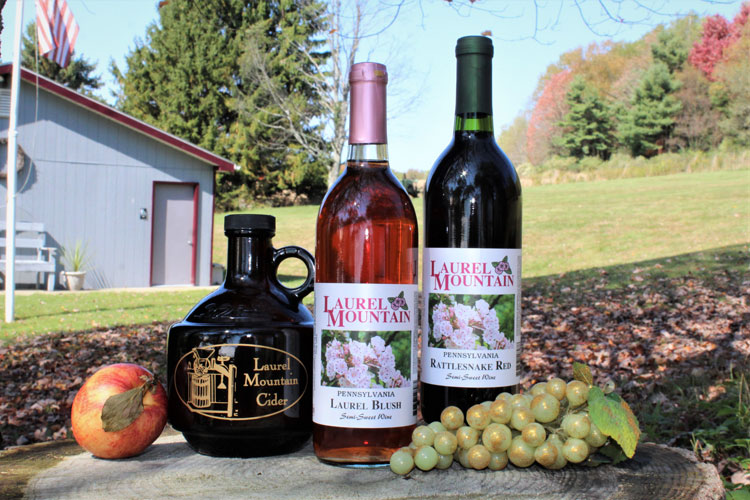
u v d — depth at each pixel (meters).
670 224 16.77
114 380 1.30
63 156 12.59
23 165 12.32
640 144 30.30
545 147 34.25
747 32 27.64
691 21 28.61
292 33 26.41
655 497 1.08
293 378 1.26
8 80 12.21
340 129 17.70
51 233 12.59
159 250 13.30
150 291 12.15
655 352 5.88
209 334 1.23
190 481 1.16
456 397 1.28
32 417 4.75
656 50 30.27
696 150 28.95
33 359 6.49
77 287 12.27
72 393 5.28
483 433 1.18
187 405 1.25
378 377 1.18
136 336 7.54
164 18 29.30
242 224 1.30
